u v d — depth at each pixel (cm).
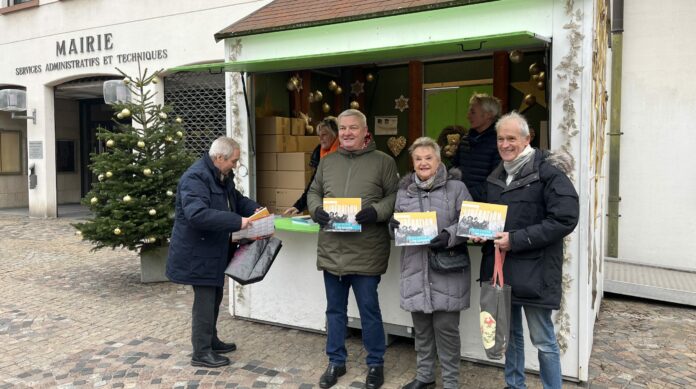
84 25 1015
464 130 564
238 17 862
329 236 342
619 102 651
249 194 463
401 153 598
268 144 483
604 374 367
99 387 348
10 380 359
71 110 1412
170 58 924
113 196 568
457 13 366
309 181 486
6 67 1145
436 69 578
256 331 450
